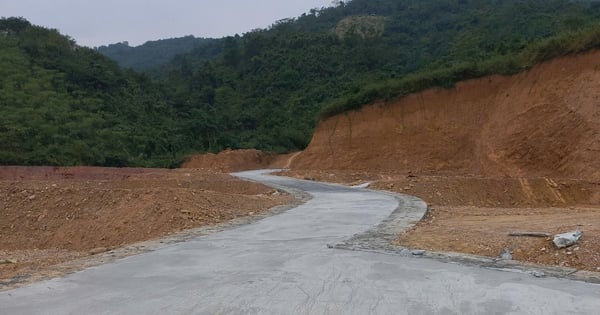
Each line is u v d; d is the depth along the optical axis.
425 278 6.28
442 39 77.12
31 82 50.81
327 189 22.61
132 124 58.84
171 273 6.79
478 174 29.89
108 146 48.41
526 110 29.48
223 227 11.28
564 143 26.20
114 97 64.94
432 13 98.19
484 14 77.62
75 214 16.17
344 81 73.38
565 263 7.03
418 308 5.11
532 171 26.98
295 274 6.62
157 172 34.56
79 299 5.60
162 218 13.75
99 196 16.69
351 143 40.81
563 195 21.33
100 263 7.48
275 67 84.06
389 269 6.79
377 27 100.12
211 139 62.97
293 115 70.25
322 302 5.36
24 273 7.03
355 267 6.94
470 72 35.78
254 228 11.05
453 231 9.54
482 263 7.11
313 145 44.31
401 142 37.38
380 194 19.50
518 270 6.66
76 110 51.84
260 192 23.14
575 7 65.19
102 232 14.61
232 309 5.17
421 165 34.75
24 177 31.30
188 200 14.84
